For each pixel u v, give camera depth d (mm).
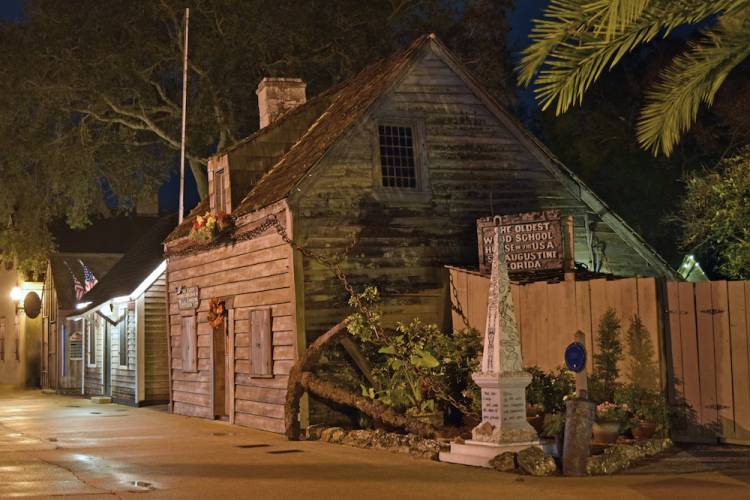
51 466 12984
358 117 17906
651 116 9211
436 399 15680
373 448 14742
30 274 39188
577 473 11562
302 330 17000
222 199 20922
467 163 18750
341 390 15938
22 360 39281
